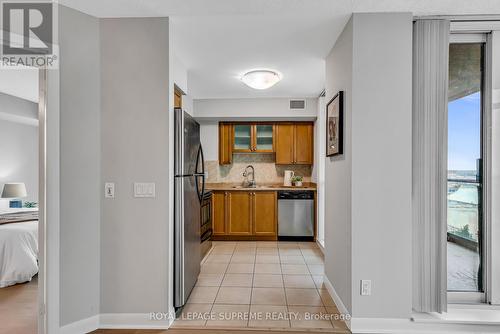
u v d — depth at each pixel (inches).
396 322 84.2
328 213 114.0
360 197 85.0
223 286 117.6
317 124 188.4
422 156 86.1
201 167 126.3
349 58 88.0
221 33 97.7
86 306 86.3
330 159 110.7
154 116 88.7
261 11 84.7
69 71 83.5
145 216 89.0
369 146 85.0
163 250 88.8
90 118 87.3
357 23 85.0
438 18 86.8
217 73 138.0
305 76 142.6
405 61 84.6
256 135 204.7
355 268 84.9
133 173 89.0
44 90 79.7
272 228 191.8
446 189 86.0
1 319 91.7
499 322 81.4
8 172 197.2
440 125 86.1
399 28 84.5
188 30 95.7
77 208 84.8
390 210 84.8
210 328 87.6
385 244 84.7
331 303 103.0
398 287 84.5
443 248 85.7
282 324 89.5
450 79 93.6
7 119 190.2
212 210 191.6
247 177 214.5
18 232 121.6
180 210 93.4
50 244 79.6
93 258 87.7
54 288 80.0
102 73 89.0
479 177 93.1
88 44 87.0
